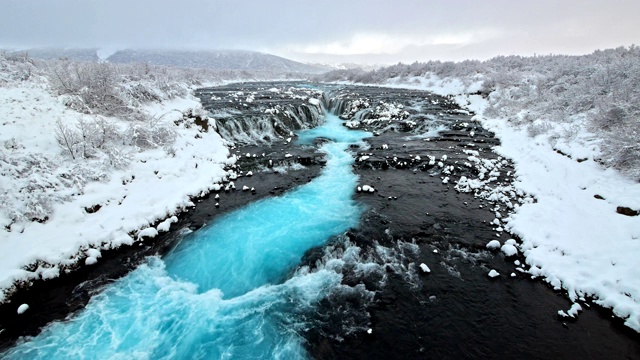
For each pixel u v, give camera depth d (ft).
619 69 55.67
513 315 21.50
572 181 34.37
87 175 33.40
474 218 33.53
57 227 27.53
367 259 27.73
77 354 19.26
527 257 26.37
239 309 22.74
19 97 40.86
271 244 30.55
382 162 49.93
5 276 22.62
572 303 21.97
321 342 19.97
